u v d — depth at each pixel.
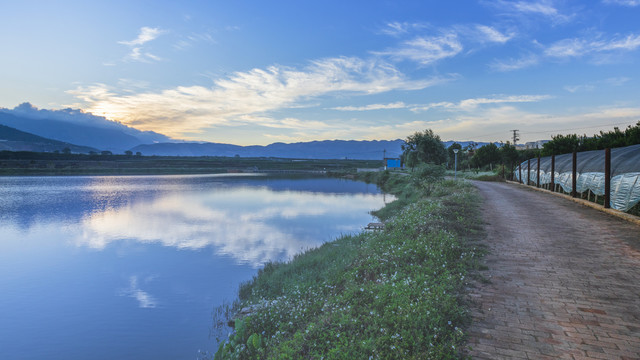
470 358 3.77
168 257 16.70
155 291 12.19
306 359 4.32
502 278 6.23
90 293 12.21
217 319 9.66
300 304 6.84
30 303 11.28
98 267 15.33
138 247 18.78
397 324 4.52
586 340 4.09
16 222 26.84
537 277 6.24
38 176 96.06
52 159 144.00
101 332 9.18
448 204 15.32
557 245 8.47
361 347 4.14
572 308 4.95
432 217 11.79
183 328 9.26
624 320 4.56
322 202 37.19
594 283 5.89
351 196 43.47
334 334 4.71
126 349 8.25
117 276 14.05
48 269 15.12
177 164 152.00
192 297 11.51
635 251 7.81
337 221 25.08
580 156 19.56
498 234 9.78
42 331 9.30
